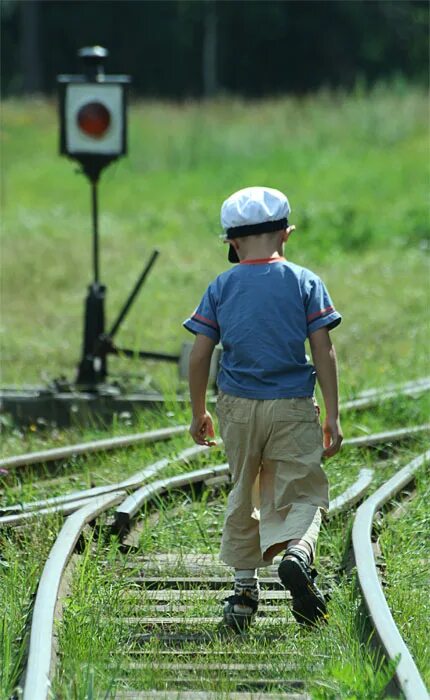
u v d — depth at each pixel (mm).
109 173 103312
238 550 19281
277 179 96062
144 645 18031
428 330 46250
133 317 51281
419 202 82250
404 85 121750
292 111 117500
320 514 18719
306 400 18609
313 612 17812
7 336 48031
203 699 15664
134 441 30688
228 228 19047
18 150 113375
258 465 19000
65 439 32469
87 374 37344
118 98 36344
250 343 18500
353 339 44812
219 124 115500
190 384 19156
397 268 63125
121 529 23625
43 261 65688
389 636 16531
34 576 19984
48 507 24109
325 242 70000
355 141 107812
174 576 21766
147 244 73438
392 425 33969
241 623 19000
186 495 25984
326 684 15695
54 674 16062
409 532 23609
